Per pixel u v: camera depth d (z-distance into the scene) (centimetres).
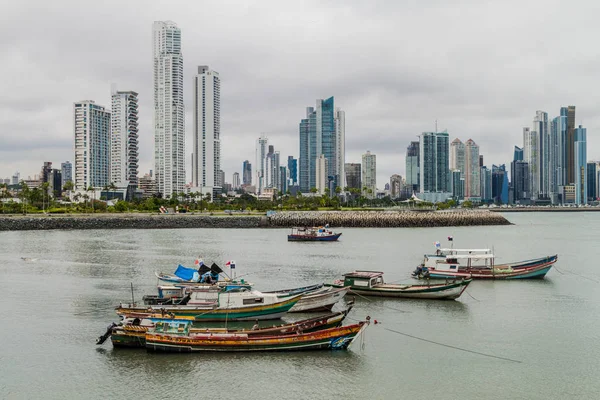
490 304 7975
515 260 13338
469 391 4722
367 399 4553
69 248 14925
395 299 8262
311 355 5553
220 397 4569
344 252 14650
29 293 8462
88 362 5316
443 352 5706
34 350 5662
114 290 8731
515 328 6650
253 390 4697
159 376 4975
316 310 7275
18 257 12825
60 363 5294
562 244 17850
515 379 4994
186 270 8288
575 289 9175
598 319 7119
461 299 8306
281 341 5572
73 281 9556
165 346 5528
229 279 8181
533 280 10056
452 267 9750
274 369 5156
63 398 4556
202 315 6569
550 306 7862
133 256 13175
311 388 4747
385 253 14438
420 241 18412
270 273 10744
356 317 7138
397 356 5566
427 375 5066
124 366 5209
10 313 7162
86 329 6412
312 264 12112
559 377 5044
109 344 5862
